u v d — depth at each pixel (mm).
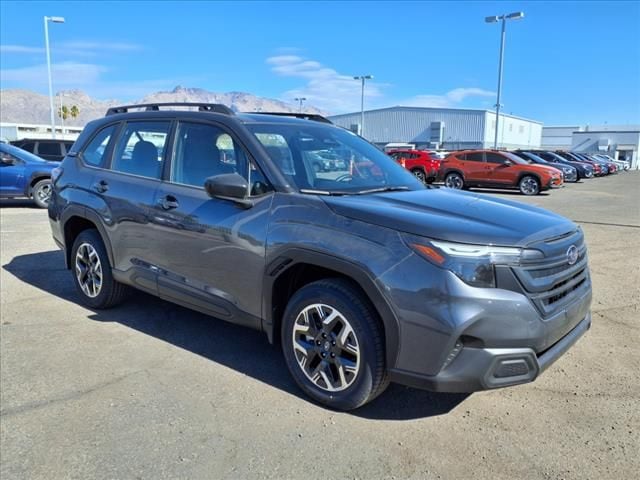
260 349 4219
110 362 3963
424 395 3488
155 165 4359
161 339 4406
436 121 74375
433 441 2963
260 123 3971
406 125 77938
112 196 4582
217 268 3734
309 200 3320
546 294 2936
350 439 2975
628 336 4520
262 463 2758
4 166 12391
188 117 4195
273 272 3385
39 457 2809
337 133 4457
